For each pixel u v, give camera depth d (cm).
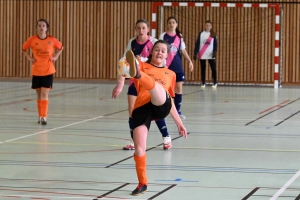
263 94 2136
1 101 1803
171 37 1331
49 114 1488
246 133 1175
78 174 778
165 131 981
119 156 916
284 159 896
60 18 2736
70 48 2744
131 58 608
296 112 1548
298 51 2625
